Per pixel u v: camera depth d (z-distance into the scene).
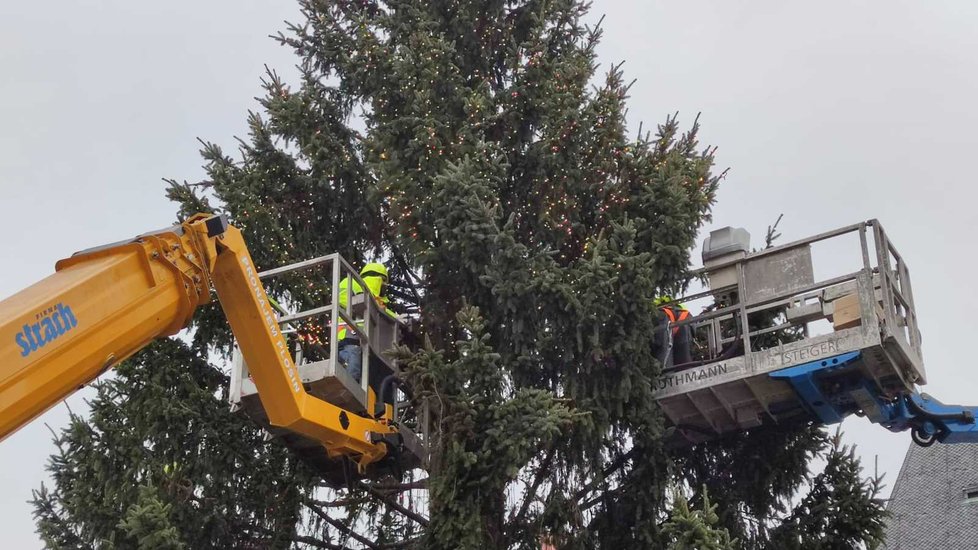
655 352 14.62
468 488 12.85
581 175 14.66
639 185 14.62
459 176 13.38
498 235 13.16
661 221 14.16
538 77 15.30
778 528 14.73
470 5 16.45
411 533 15.16
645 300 13.37
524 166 15.16
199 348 14.63
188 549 13.52
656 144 14.97
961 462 24.61
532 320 13.69
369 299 13.20
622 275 13.37
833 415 14.62
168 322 10.03
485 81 15.36
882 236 14.14
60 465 14.61
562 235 14.62
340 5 17.08
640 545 14.05
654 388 14.19
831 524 14.56
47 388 8.90
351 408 12.58
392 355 12.82
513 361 13.81
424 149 14.55
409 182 14.45
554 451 14.12
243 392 12.18
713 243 14.98
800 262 14.41
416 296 16.78
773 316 15.62
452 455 12.67
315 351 14.66
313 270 15.09
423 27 15.84
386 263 16.67
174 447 13.64
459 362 12.75
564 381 13.70
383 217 16.12
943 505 24.09
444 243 13.91
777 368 14.01
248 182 15.30
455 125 15.08
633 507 14.21
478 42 16.50
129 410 13.79
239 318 11.01
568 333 13.50
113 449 13.76
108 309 9.44
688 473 15.55
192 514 13.58
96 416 13.85
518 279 13.34
